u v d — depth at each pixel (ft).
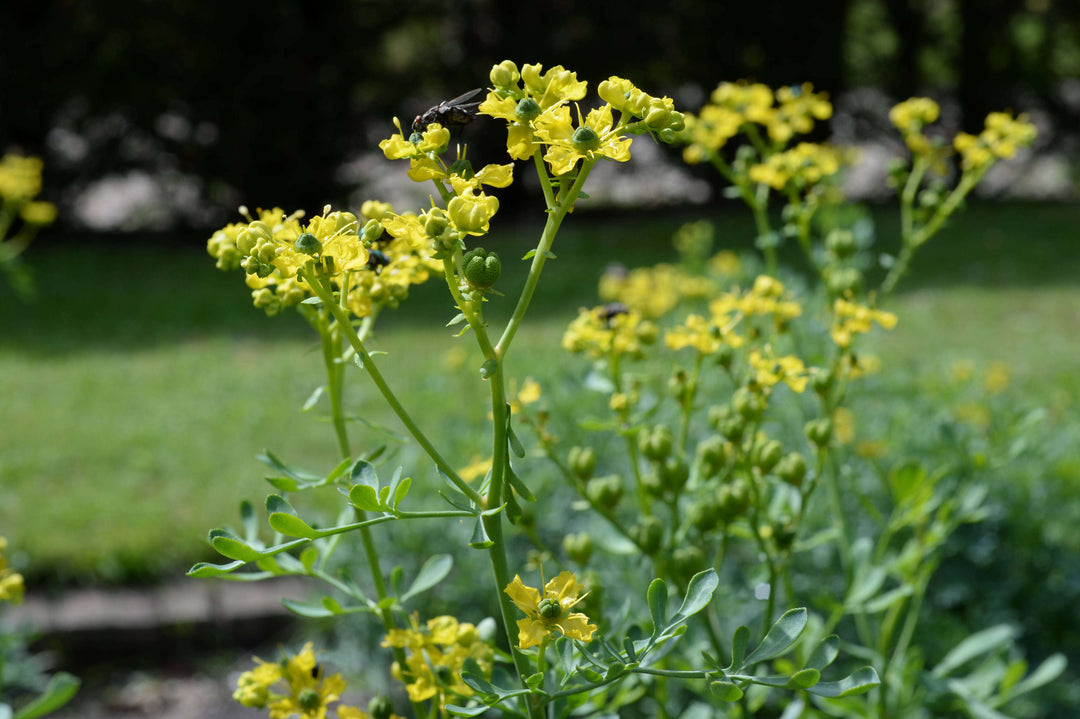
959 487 10.17
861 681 3.59
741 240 31.89
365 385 19.40
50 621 12.16
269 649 12.49
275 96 34.45
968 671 9.18
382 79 36.70
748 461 5.30
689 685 5.58
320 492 13.21
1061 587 9.90
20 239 34.19
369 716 4.76
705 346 5.49
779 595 9.32
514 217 37.83
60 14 33.22
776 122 7.63
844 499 10.25
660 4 36.73
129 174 35.45
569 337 5.96
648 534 5.24
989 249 30.60
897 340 21.70
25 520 13.85
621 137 3.91
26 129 33.58
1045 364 19.80
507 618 4.07
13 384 20.54
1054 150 40.55
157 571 13.05
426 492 10.50
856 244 7.54
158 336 24.31
